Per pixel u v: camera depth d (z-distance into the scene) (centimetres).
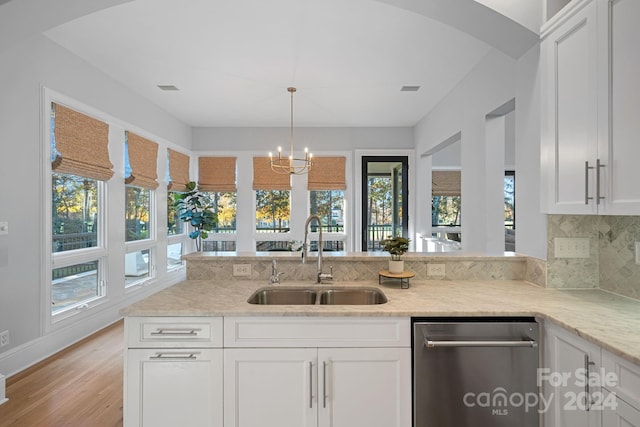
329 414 157
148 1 236
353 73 355
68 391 232
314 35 280
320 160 574
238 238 578
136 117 414
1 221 250
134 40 290
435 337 156
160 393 157
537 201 208
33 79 274
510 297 180
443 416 155
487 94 306
